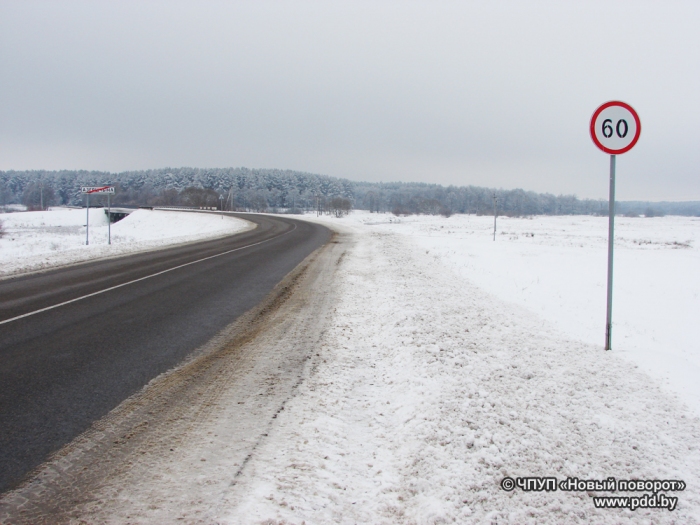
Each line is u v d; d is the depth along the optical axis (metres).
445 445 3.40
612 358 5.80
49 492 2.90
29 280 11.27
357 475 3.14
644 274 16.69
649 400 4.48
